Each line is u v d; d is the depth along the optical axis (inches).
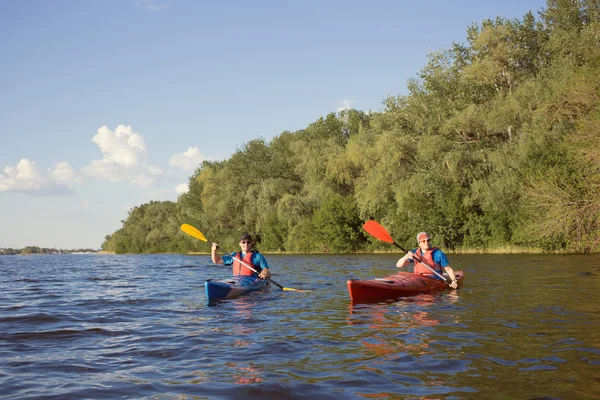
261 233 1731.1
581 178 816.9
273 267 721.6
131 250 3481.8
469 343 172.2
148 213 3356.3
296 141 1788.9
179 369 148.0
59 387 131.0
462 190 1090.1
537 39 1222.9
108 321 241.4
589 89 816.9
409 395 118.9
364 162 1274.6
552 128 939.3
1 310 284.4
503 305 259.1
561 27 1194.6
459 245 1147.9
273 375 138.3
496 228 1033.5
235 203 1872.5
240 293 342.6
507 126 1015.0
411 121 1299.2
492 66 1131.3
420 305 270.4
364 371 140.3
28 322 240.2
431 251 349.4
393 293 310.5
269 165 1775.3
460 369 139.9
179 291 391.2
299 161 1731.1
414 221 1166.3
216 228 1982.0
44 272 770.2
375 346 172.1
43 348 181.6
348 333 197.2
